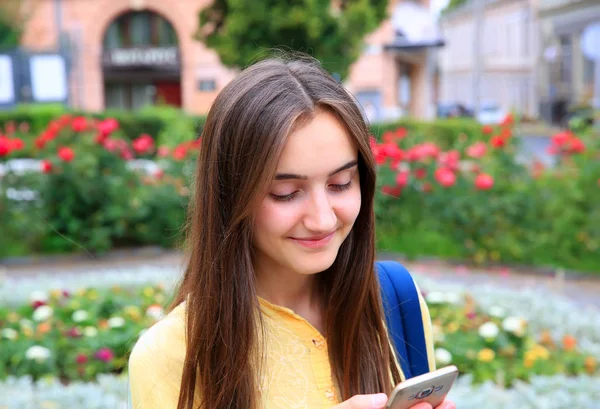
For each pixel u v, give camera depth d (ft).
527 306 14.71
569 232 21.88
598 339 13.58
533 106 95.86
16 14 65.36
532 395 10.32
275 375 4.05
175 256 23.70
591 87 77.25
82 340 12.50
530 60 96.73
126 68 77.51
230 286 3.83
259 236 3.90
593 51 49.83
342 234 4.02
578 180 21.95
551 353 12.37
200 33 46.73
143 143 25.89
